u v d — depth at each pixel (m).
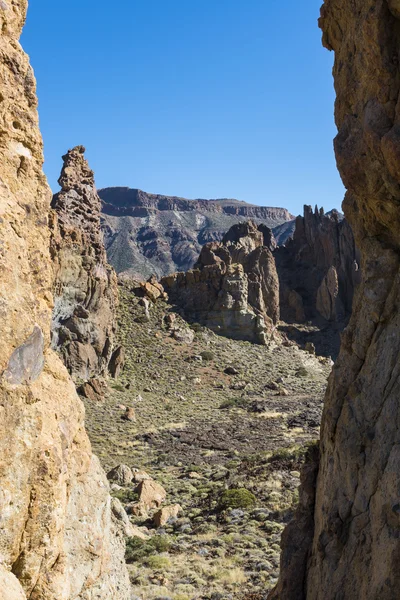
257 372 93.31
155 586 21.28
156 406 73.69
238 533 27.73
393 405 9.60
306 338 115.00
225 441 55.91
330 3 11.86
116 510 26.08
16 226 6.88
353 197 12.13
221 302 106.56
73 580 8.40
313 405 74.44
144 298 106.56
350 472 10.41
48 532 6.86
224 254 114.62
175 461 48.47
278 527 27.86
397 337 10.01
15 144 7.45
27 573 6.66
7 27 7.34
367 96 10.35
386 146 9.36
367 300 10.82
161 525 30.88
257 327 105.56
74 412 8.80
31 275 7.38
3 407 6.24
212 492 36.31
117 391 76.94
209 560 24.44
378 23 9.66
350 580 9.84
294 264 136.00
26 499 6.58
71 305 77.44
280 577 12.71
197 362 93.00
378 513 9.23
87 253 80.00
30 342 6.79
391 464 9.12
